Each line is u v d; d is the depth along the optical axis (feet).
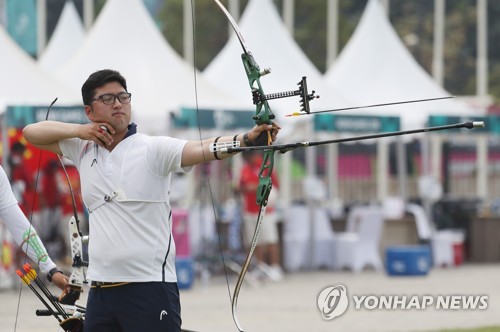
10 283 104.06
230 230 123.24
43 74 107.55
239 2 291.38
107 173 40.37
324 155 221.46
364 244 135.95
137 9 121.08
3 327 76.64
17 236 44.29
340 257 136.26
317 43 308.81
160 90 114.83
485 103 185.88
